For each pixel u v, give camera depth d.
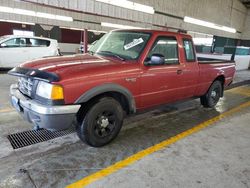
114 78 2.68
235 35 22.00
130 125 3.67
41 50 8.99
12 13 15.96
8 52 8.18
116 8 13.43
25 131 3.21
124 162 2.55
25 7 15.99
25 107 2.49
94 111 2.63
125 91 2.82
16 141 2.91
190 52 3.87
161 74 3.26
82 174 2.29
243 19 22.33
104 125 2.79
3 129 3.22
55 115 2.30
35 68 2.53
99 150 2.79
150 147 2.94
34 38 8.88
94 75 2.52
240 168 2.57
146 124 3.76
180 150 2.91
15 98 2.71
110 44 3.40
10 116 3.71
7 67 8.27
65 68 2.47
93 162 2.52
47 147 2.81
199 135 3.43
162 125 3.75
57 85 2.28
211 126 3.84
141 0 13.20
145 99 3.18
